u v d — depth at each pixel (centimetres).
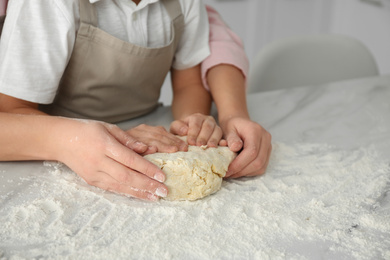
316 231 60
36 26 72
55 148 68
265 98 107
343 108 102
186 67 97
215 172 68
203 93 97
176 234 58
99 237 57
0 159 71
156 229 59
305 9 242
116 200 65
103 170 65
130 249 55
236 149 74
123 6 80
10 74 71
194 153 69
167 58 87
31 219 59
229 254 55
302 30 248
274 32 242
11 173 70
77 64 79
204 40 95
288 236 59
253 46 244
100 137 65
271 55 136
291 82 139
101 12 79
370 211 65
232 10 233
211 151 72
